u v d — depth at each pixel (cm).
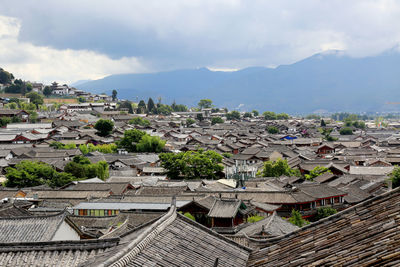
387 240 1135
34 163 8494
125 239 1625
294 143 15975
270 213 5438
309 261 1247
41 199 6262
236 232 4153
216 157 9375
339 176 8375
